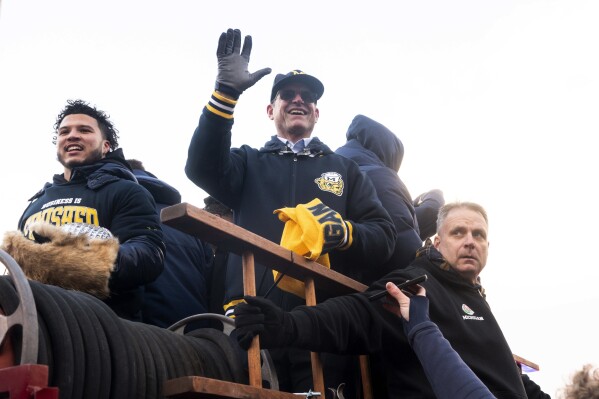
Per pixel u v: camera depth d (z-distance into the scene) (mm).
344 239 3895
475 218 4020
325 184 4391
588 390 3498
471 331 3812
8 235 3531
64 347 2693
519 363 5281
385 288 3742
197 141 4160
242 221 4328
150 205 4191
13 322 2531
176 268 4641
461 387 3188
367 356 3936
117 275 3771
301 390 3879
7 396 2305
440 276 3949
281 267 3623
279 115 4801
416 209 5672
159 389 3090
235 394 3020
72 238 3541
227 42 4230
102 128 4559
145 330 3262
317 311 3512
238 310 3297
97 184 4203
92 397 2742
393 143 5684
